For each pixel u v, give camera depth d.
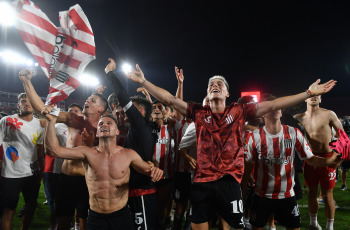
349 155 2.46
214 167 2.35
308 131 4.28
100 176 2.45
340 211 4.93
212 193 2.34
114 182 2.44
